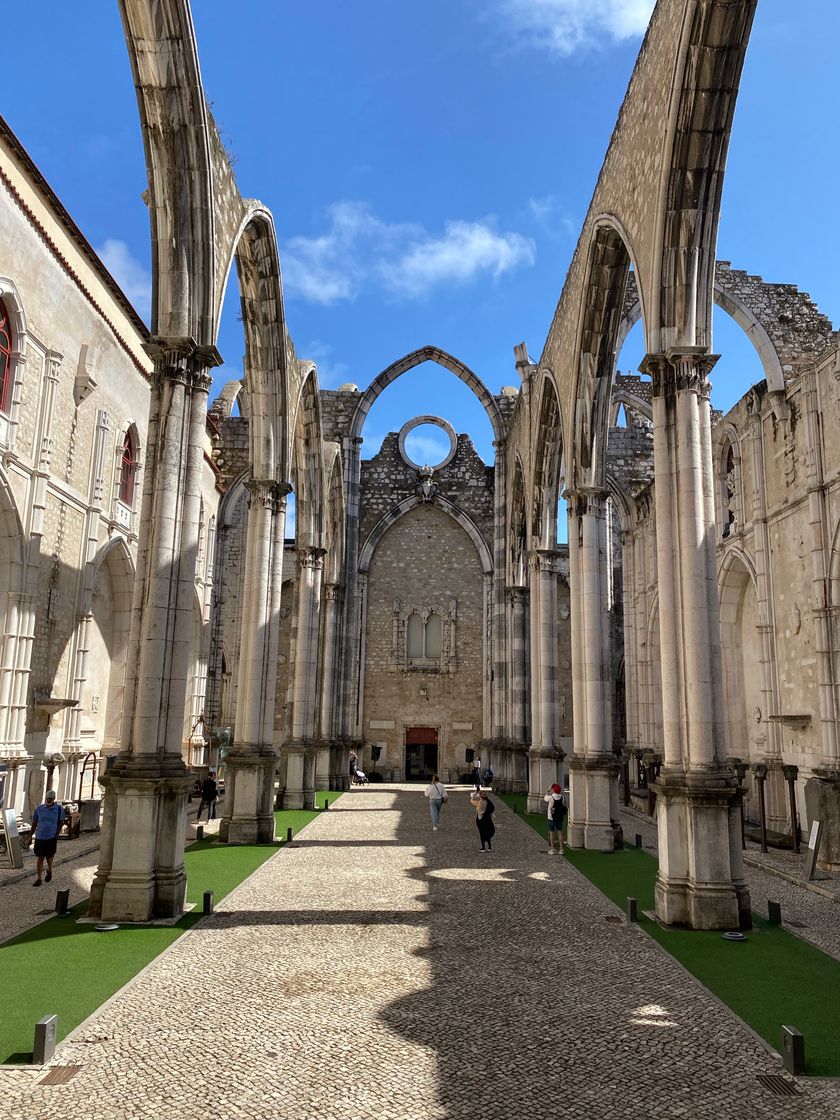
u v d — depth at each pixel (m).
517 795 29.67
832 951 8.90
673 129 11.32
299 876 13.02
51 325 17.78
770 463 19.44
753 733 21.70
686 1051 6.09
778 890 12.84
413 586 37.78
